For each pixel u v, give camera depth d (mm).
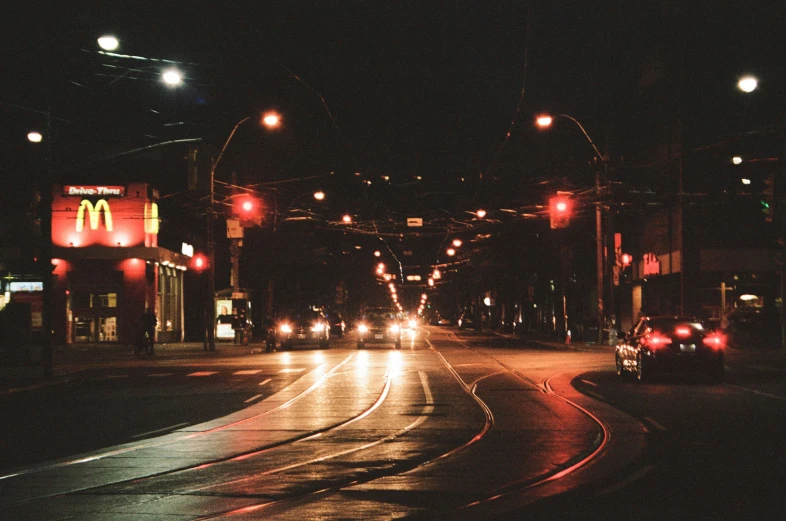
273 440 13398
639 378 23156
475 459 11375
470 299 120125
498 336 69625
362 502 8828
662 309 46406
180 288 59000
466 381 24188
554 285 62562
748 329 40156
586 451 11891
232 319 50812
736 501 8680
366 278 116188
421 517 8133
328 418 16125
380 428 14625
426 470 10633
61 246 49875
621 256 44250
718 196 39156
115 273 50469
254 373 28422
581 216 50156
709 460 11094
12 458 12094
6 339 33531
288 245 66250
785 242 33000
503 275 68562
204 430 14711
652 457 11320
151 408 18453
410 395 20312
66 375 28078
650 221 47219
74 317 50531
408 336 69000
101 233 50156
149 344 41469
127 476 10539
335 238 84250
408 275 137875
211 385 24078
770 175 32938
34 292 49875
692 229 41438
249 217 49781
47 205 26844
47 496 9352
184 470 10898
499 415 16172
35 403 20094
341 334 67750
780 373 25562
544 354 38625
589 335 46531
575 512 8234
